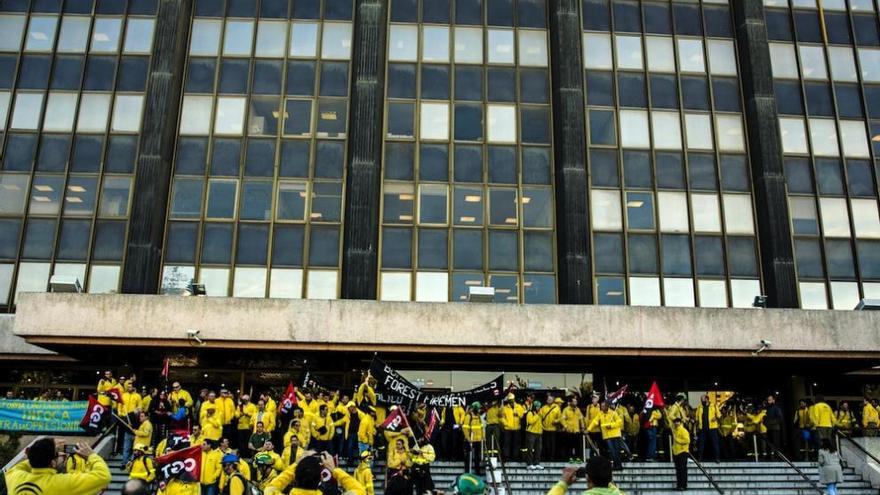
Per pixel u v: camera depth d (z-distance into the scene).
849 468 23.23
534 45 33.16
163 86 30.75
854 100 33.44
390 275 29.78
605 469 6.82
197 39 32.41
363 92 31.05
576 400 24.42
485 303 25.91
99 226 29.84
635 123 32.28
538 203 31.14
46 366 28.58
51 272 29.30
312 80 32.06
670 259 30.72
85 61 31.80
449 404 20.77
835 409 30.11
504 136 31.84
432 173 31.14
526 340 25.58
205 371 28.23
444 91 32.22
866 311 26.45
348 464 20.92
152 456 17.52
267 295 29.39
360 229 29.45
